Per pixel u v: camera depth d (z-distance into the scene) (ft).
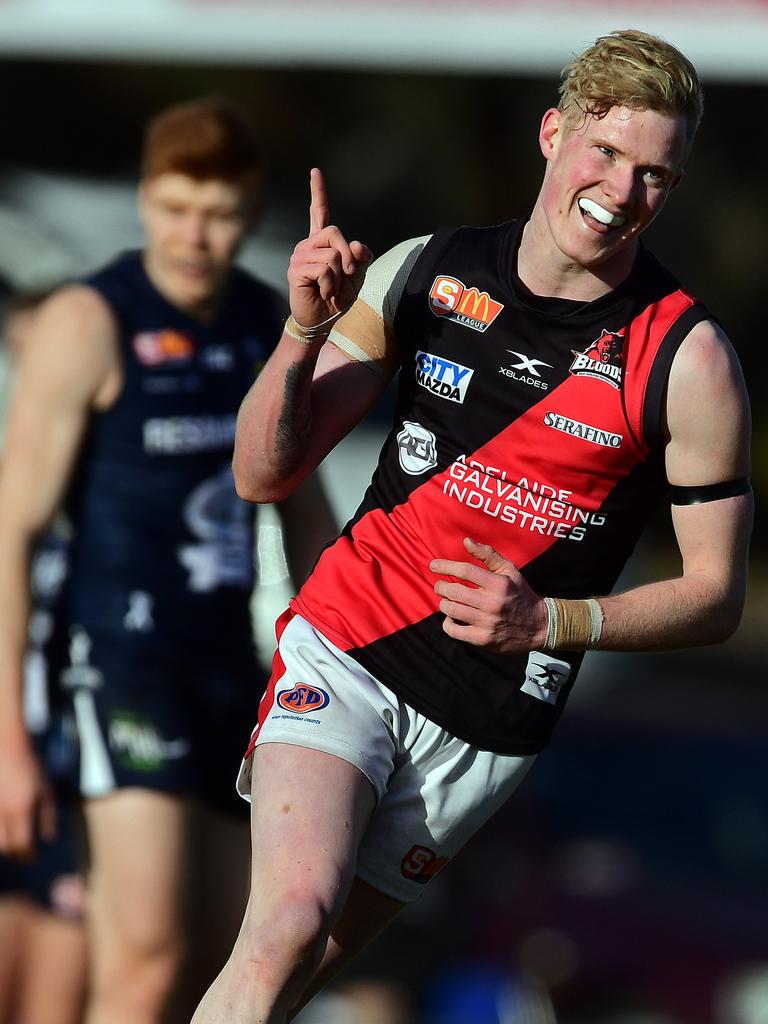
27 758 55.62
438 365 40.55
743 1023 85.20
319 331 38.99
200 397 57.77
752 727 105.91
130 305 57.36
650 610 39.34
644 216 38.06
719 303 280.31
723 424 39.04
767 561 299.38
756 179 261.65
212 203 56.70
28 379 56.80
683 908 90.22
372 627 40.42
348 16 120.57
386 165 229.04
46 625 58.44
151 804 54.60
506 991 87.45
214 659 56.90
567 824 97.50
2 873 63.87
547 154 39.60
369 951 88.74
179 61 129.90
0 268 124.67
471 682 40.45
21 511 56.24
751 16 117.19
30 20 122.72
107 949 54.70
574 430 39.47
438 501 40.55
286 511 58.90
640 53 37.63
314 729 39.24
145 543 56.90
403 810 41.14
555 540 40.29
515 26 119.34
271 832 37.86
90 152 194.59
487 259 40.57
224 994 36.35
